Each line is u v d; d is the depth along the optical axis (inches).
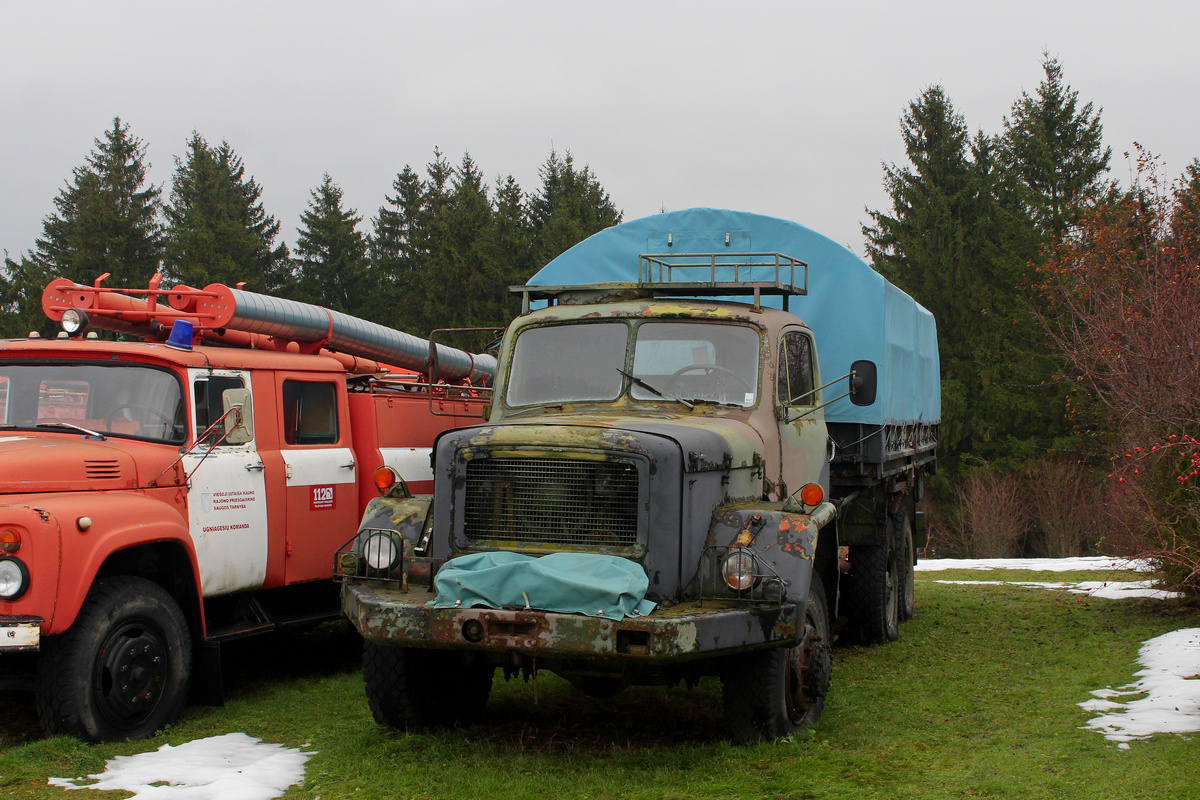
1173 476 403.2
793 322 285.6
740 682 223.5
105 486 246.1
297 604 325.1
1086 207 1314.0
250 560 288.0
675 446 213.5
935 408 500.4
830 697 279.3
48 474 235.3
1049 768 206.1
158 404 272.2
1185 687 270.2
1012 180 1531.7
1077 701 267.1
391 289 1908.2
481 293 1668.3
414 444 360.8
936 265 1531.7
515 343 273.4
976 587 542.6
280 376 306.3
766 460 252.1
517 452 218.5
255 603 297.7
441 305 1662.2
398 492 245.1
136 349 272.5
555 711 268.4
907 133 1644.9
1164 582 422.9
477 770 213.0
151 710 243.6
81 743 221.5
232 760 222.8
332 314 346.6
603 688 232.8
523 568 205.5
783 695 227.3
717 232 358.0
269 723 256.7
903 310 393.4
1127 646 346.6
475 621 203.8
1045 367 1362.0
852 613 368.5
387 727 244.2
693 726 253.3
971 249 1534.2
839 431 349.7
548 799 195.3
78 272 1707.7
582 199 2073.1
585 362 266.1
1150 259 494.0
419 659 238.5
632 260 364.8
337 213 1972.2
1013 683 294.8
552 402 263.4
